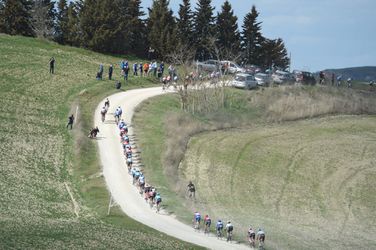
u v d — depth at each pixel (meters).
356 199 69.25
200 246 49.97
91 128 79.12
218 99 94.69
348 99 106.44
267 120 93.38
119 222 54.09
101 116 83.56
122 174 67.50
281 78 111.56
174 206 60.84
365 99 107.38
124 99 91.06
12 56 102.31
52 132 76.56
